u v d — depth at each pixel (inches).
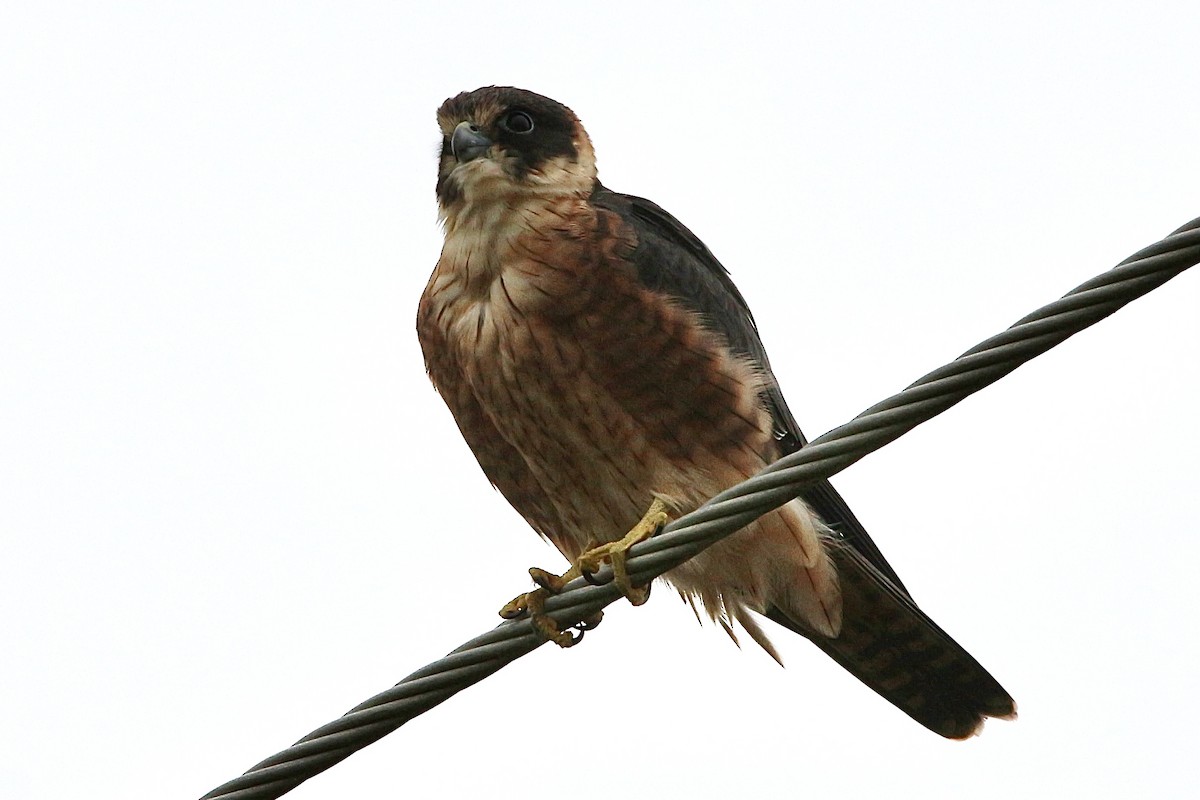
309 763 331.0
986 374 295.4
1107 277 281.7
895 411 303.9
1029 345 290.4
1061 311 286.8
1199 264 276.8
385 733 339.3
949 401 300.2
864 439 307.7
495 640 352.2
